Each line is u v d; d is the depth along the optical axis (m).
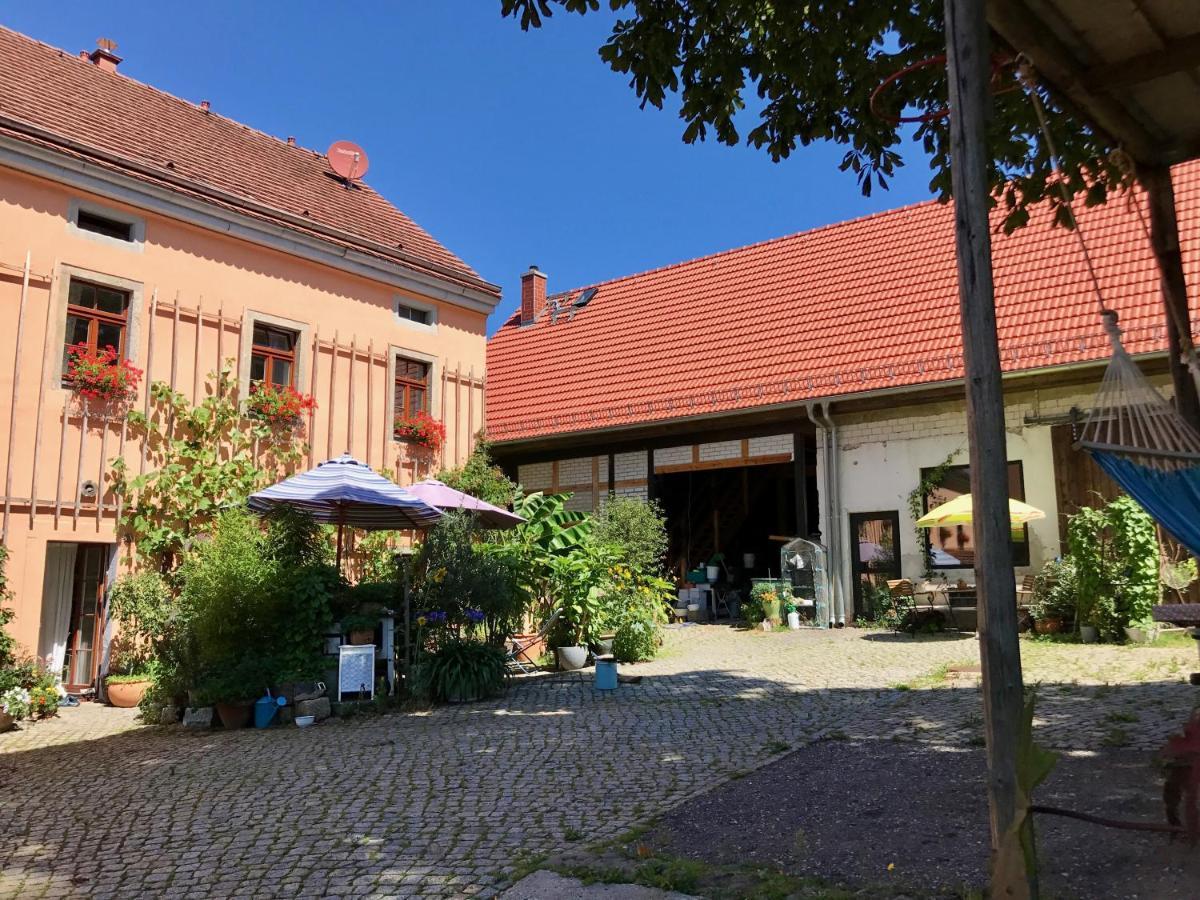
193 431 13.07
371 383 15.83
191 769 7.08
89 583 12.10
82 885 4.49
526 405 21.78
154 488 12.42
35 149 11.48
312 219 15.41
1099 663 10.03
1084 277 15.48
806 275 20.66
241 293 13.97
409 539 15.22
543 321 25.16
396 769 6.68
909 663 11.09
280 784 6.39
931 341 16.44
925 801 5.05
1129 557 11.88
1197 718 3.13
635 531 17.27
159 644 10.12
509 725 8.31
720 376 19.02
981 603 3.52
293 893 4.23
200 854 4.88
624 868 4.23
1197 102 5.80
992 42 5.29
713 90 6.50
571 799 5.61
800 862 4.21
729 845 4.52
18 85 13.20
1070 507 14.06
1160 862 3.81
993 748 3.43
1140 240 15.52
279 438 14.23
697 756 6.64
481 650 10.23
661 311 22.62
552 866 4.33
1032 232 17.06
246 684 9.07
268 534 11.01
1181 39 5.20
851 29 6.00
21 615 10.95
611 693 10.05
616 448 20.25
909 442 16.06
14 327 11.24
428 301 17.20
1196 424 6.32
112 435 12.14
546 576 12.78
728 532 22.83
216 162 15.32
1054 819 4.50
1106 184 6.86
